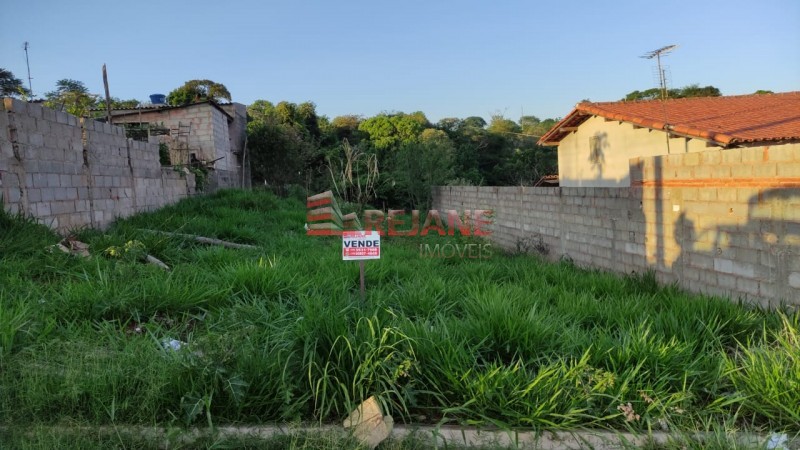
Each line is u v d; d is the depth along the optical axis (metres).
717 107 13.21
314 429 2.56
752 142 9.36
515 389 2.77
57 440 2.35
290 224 11.75
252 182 23.09
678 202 6.00
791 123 10.41
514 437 2.58
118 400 2.63
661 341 3.37
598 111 13.05
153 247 6.43
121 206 9.09
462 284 5.57
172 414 2.56
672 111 12.72
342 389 2.83
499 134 38.31
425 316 4.20
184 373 2.77
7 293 3.98
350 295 4.51
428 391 2.85
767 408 2.79
